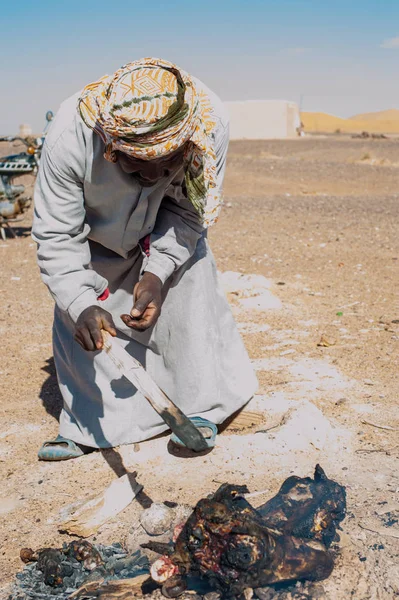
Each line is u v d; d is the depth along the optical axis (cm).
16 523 321
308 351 531
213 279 378
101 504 322
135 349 373
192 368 362
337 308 654
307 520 284
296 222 1227
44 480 355
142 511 320
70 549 286
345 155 3112
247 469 349
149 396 271
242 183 2062
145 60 274
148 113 260
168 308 361
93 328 299
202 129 288
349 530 296
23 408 448
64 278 317
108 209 320
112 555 291
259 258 891
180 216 341
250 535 249
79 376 368
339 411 418
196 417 364
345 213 1349
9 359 543
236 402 374
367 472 347
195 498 326
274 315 630
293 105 5750
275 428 379
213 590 259
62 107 307
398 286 738
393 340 554
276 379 471
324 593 257
